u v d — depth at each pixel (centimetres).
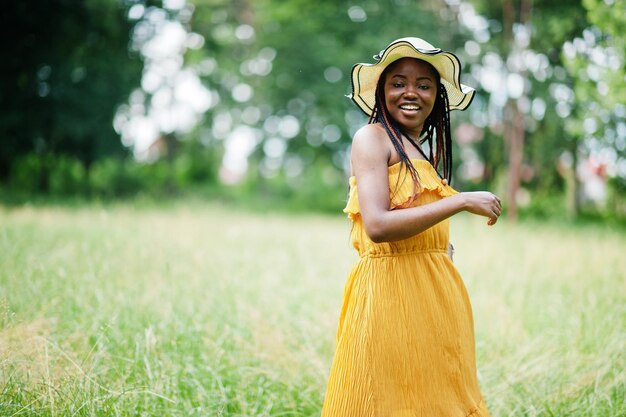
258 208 2303
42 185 2175
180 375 394
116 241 794
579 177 2477
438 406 271
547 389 394
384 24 2373
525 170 2425
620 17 917
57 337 421
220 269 670
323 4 2466
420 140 319
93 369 366
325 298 592
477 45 2277
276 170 2970
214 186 2948
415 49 278
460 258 818
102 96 2111
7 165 2178
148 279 587
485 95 2448
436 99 306
